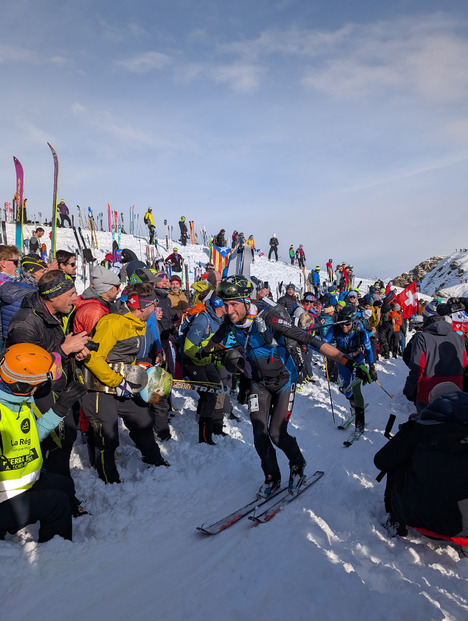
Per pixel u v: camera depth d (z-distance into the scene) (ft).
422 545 10.23
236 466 14.97
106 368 11.87
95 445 13.10
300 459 13.00
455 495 9.23
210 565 9.66
